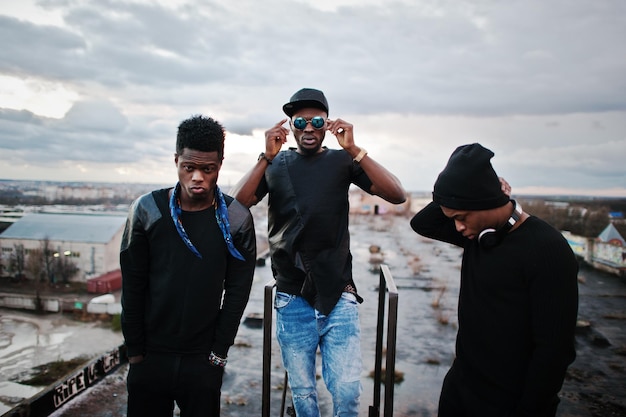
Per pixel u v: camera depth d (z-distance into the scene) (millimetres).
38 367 20812
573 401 5305
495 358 1735
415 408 5359
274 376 5980
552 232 1645
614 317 9047
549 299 1578
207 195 1947
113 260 42781
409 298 10641
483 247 1776
